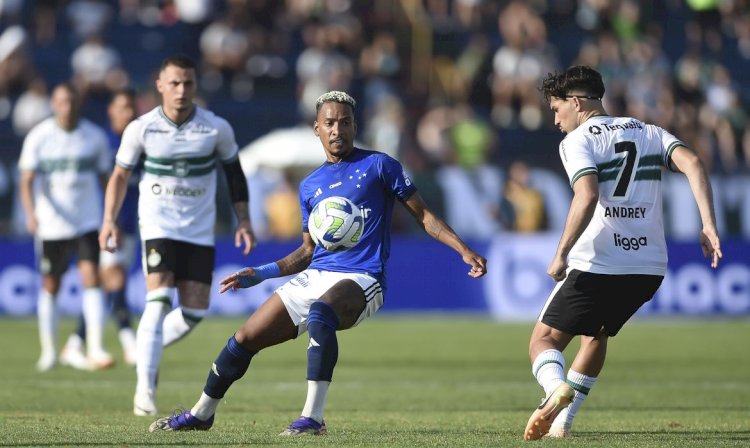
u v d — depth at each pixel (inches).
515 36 3619.6
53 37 3494.1
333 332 938.1
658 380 1786.4
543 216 3011.8
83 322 1873.8
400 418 1226.0
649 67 3678.6
